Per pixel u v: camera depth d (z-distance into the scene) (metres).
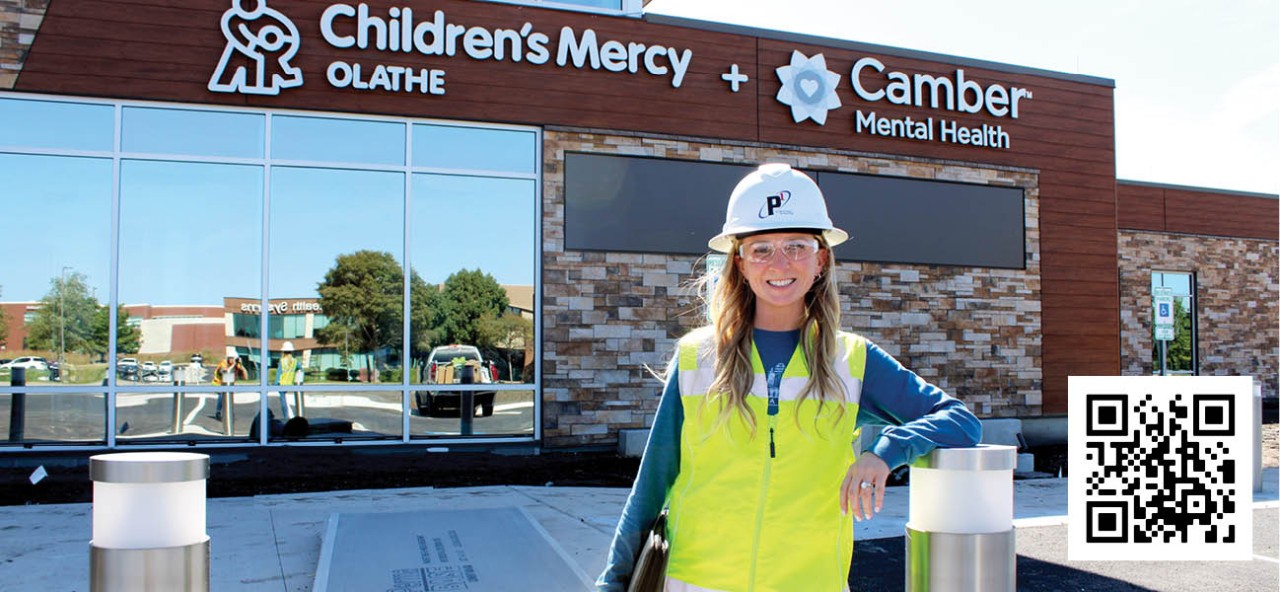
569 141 11.06
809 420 2.17
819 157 11.98
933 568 2.42
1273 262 20.61
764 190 2.27
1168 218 19.52
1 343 9.67
